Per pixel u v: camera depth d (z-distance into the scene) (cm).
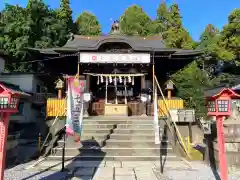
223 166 665
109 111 1806
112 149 1156
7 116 639
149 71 1995
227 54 3186
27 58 2736
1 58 2286
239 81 2186
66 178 801
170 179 796
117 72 1934
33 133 2094
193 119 1495
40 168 936
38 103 2305
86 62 1759
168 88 1825
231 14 3306
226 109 665
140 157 1101
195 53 1883
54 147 1176
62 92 1784
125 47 1814
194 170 921
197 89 2423
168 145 1221
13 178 784
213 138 994
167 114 1543
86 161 1066
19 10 2841
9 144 984
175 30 3950
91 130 1331
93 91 2014
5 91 614
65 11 3722
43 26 2938
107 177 821
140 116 1722
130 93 2012
